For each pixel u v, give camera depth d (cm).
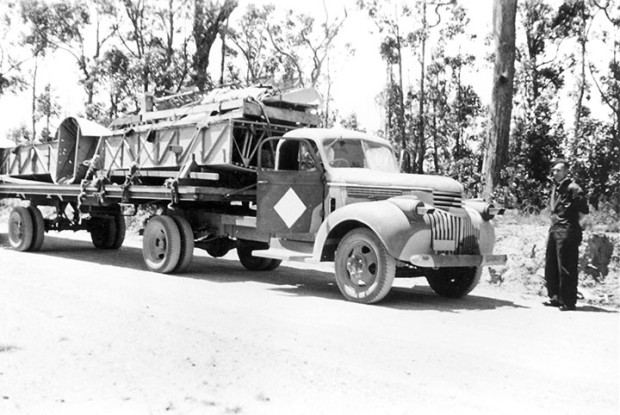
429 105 4844
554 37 4153
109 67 3531
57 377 428
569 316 752
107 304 700
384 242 759
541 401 412
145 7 3403
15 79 4288
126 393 399
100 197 1183
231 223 1002
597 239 1023
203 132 1009
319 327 626
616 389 443
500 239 1140
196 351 506
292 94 1046
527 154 2409
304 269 1205
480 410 389
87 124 1291
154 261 1063
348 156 894
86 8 3662
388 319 687
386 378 452
